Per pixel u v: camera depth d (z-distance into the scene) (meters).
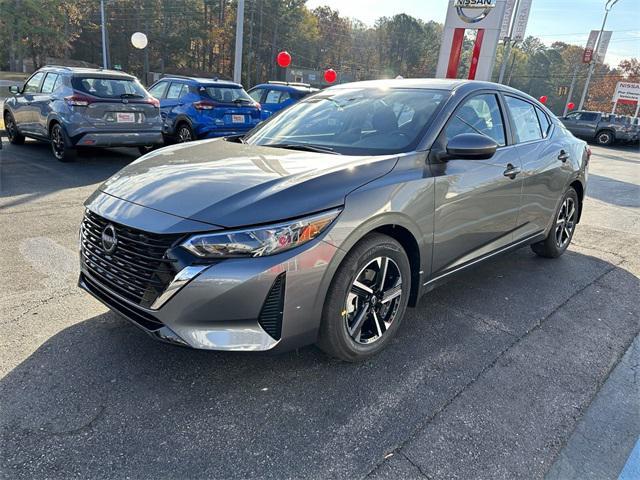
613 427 2.30
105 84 8.13
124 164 8.61
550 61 96.44
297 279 2.21
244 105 10.37
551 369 2.76
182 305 2.15
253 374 2.56
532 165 3.80
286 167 2.60
